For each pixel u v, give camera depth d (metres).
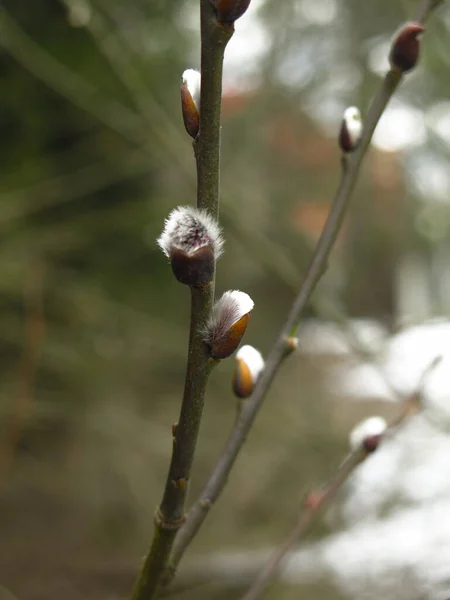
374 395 1.06
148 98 0.71
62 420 0.87
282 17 0.99
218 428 0.93
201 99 0.20
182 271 0.19
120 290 1.02
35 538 0.81
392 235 1.20
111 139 0.91
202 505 0.25
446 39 0.83
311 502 0.31
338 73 0.99
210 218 0.19
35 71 0.72
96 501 0.88
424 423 0.81
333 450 0.88
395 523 0.74
